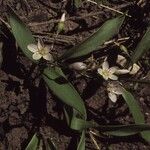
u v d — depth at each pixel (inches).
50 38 7.4
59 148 7.2
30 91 7.2
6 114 7.1
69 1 7.7
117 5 7.9
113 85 6.7
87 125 6.4
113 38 7.7
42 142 6.9
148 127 6.1
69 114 6.5
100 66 7.0
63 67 6.9
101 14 7.9
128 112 7.5
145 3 7.9
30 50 6.3
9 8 6.1
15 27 6.3
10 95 7.1
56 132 7.2
